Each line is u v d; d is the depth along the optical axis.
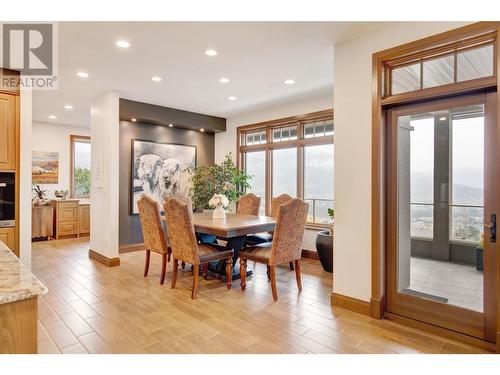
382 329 2.62
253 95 5.01
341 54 3.10
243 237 4.08
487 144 2.36
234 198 6.22
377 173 2.82
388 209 2.91
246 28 2.81
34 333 1.12
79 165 7.70
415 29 2.60
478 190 2.45
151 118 5.57
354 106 2.99
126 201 5.60
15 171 3.62
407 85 2.73
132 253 5.51
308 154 5.46
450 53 2.50
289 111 5.51
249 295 3.44
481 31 2.27
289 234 3.37
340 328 2.64
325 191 5.25
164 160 6.12
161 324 2.71
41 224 6.68
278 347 2.32
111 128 4.74
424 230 2.72
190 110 6.08
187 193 6.46
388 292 2.90
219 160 6.94
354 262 2.99
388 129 2.90
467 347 2.33
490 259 2.34
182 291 3.55
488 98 2.35
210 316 2.88
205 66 3.74
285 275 4.21
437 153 2.66
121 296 3.38
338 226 3.12
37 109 5.86
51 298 3.31
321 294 3.47
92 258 5.09
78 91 4.76
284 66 3.75
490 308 2.33
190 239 3.30
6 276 1.22
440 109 2.59
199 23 2.72
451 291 2.57
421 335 2.52
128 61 3.57
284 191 5.79
